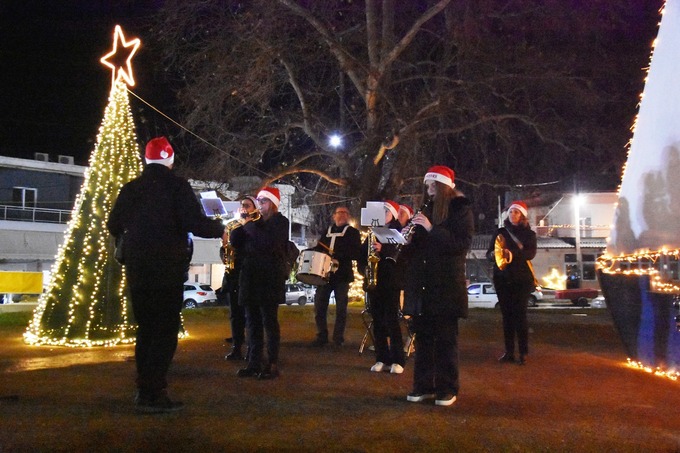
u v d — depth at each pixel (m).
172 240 4.92
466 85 16.89
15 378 6.02
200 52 16.09
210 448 3.83
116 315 8.94
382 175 19.64
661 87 6.82
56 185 39.09
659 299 6.85
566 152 18.17
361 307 19.45
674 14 6.64
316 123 18.28
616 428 4.50
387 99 17.09
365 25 17.73
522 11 16.58
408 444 3.99
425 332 5.34
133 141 9.78
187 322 13.23
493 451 3.91
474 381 6.34
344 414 4.73
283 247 6.37
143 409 4.68
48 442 3.88
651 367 7.03
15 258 36.81
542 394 5.71
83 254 8.99
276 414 4.68
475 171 19.05
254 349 6.34
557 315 17.47
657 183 6.80
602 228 45.03
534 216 46.38
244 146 17.31
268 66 16.33
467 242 5.27
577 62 16.86
